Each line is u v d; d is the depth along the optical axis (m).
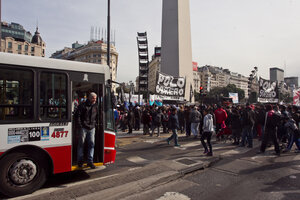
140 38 15.09
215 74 142.88
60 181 4.85
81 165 4.67
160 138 10.92
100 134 5.15
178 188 4.48
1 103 3.86
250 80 22.06
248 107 8.80
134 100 18.91
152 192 4.25
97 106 4.90
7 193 3.85
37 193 4.12
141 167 5.77
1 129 3.82
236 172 5.55
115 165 6.11
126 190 4.18
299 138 7.74
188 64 23.75
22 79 4.12
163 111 13.10
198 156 7.06
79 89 5.61
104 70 5.28
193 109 11.13
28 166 4.08
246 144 9.42
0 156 3.78
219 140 10.38
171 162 6.14
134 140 10.28
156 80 15.05
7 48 78.75
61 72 4.58
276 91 17.92
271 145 9.23
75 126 4.96
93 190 4.13
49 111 4.36
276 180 4.96
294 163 6.35
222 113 9.95
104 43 86.38
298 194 4.20
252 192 4.29
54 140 4.36
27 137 4.06
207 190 4.38
